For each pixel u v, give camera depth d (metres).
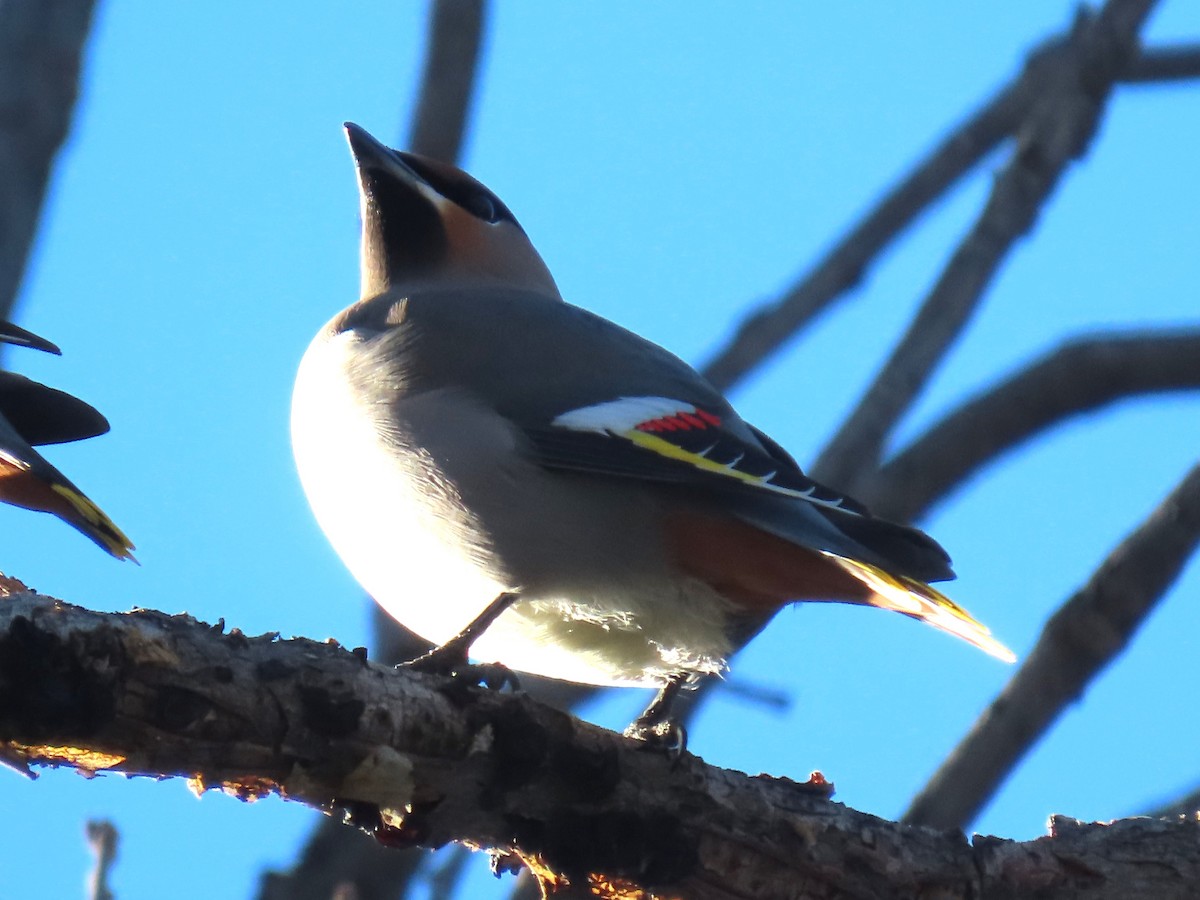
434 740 8.49
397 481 10.65
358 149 13.38
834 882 9.42
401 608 11.06
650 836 9.13
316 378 11.14
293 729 8.06
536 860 9.12
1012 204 13.95
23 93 12.98
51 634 7.39
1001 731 12.10
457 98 14.88
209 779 8.07
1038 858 9.65
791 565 10.39
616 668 11.20
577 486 10.52
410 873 13.11
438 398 10.65
